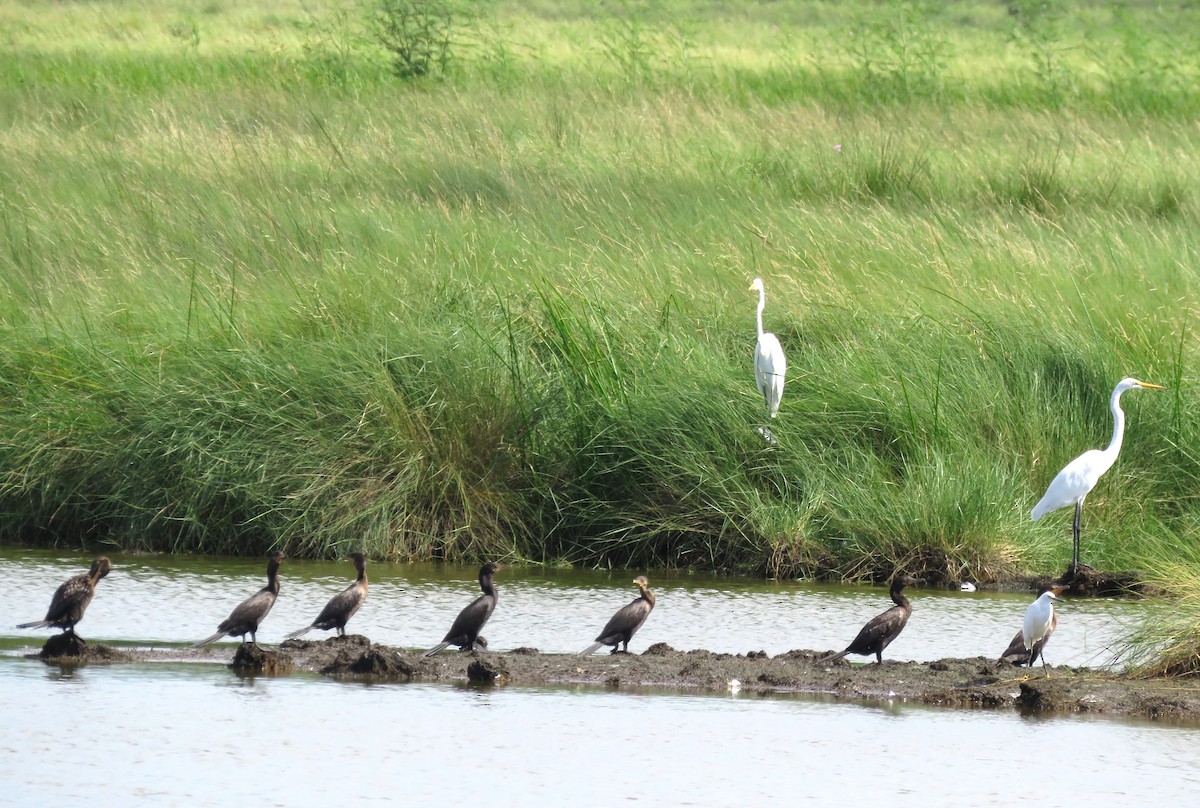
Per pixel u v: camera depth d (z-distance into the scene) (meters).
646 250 18.56
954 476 14.21
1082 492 13.41
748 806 7.93
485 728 9.19
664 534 14.55
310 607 12.27
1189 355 16.14
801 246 18.73
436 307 16.38
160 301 16.89
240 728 9.10
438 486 14.64
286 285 17.38
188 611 12.02
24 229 18.91
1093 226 20.55
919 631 11.92
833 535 14.26
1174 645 10.70
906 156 24.41
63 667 10.38
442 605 12.48
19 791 7.97
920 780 8.38
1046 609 10.32
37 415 15.05
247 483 14.44
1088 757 8.84
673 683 10.23
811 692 10.12
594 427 14.91
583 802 7.93
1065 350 15.80
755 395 15.07
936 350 15.85
